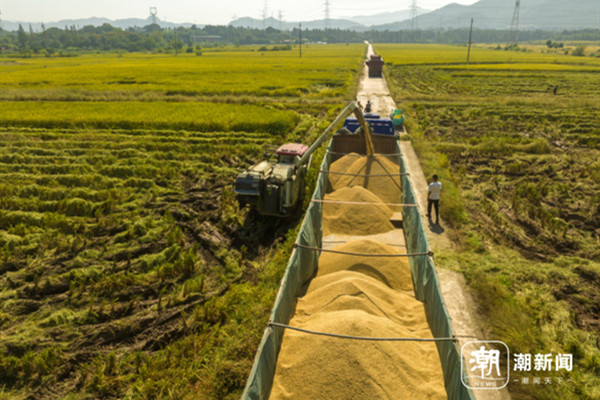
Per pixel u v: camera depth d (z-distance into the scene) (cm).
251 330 770
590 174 1669
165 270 958
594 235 1175
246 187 1180
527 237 1178
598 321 812
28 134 2269
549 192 1501
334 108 3231
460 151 2053
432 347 688
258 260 1061
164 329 793
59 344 742
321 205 1141
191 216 1281
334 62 8712
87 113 2833
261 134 2344
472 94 4147
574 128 2539
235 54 13225
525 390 642
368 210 1194
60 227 1174
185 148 2011
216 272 983
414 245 978
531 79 5412
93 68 7456
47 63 9988
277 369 636
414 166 1819
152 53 16162
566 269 993
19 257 1027
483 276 933
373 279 884
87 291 896
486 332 774
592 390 645
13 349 727
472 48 18512
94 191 1420
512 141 2209
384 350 621
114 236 1151
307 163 1445
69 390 654
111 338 763
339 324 661
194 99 3612
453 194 1446
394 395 569
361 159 1519
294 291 806
